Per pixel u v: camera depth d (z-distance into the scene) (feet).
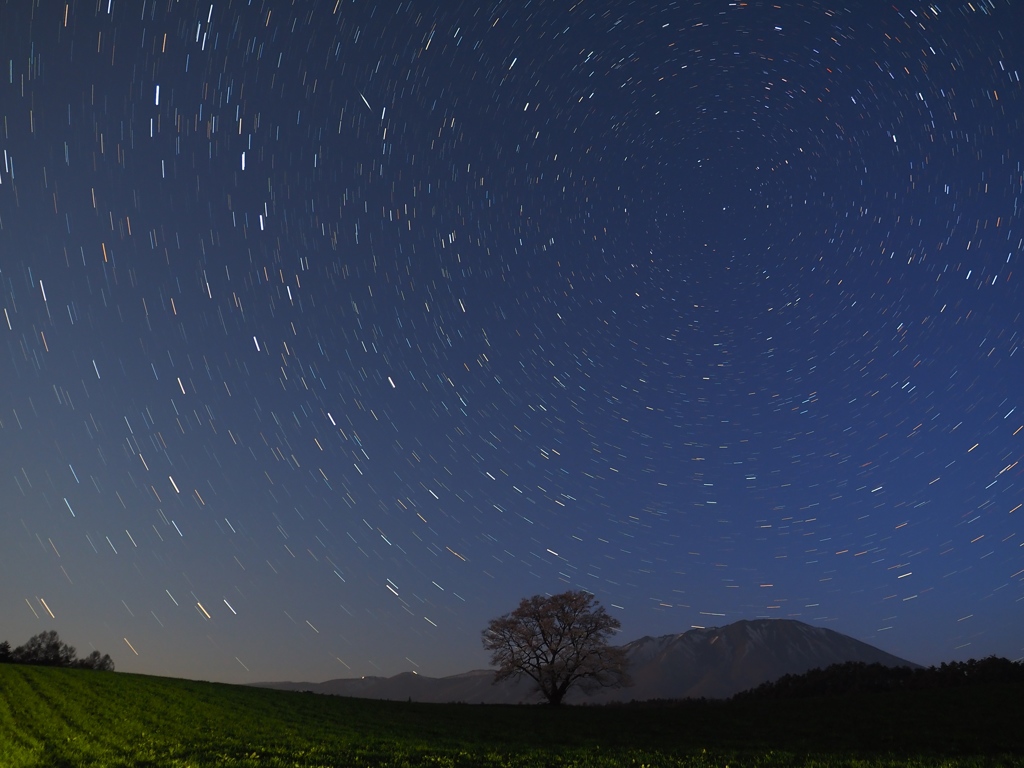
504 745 92.17
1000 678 151.94
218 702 122.01
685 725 118.73
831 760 76.33
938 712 113.80
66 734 81.71
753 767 71.97
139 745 77.77
